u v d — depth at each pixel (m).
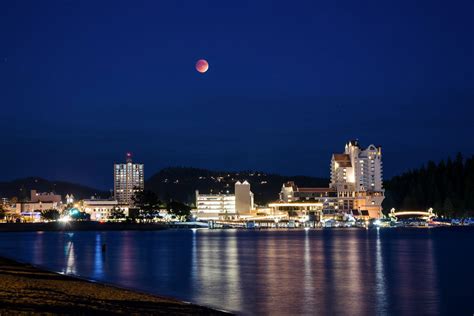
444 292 81.62
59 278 89.44
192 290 83.75
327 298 76.06
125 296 67.12
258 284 90.88
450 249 180.12
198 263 130.62
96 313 52.09
